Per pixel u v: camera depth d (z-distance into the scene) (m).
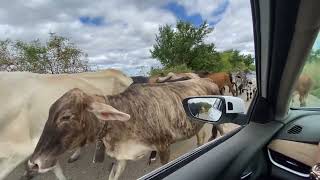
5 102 0.98
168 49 5.50
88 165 1.14
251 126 0.51
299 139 0.47
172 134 1.22
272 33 0.36
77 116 0.98
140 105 1.13
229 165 0.36
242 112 0.53
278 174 0.46
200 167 0.35
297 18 0.32
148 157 1.27
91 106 1.00
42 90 1.02
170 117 1.20
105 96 1.08
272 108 0.52
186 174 0.33
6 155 0.98
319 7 0.30
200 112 0.59
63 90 1.04
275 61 0.41
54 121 0.96
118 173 1.09
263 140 0.47
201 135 1.44
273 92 0.49
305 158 0.44
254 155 0.42
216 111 0.56
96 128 1.03
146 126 1.13
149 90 1.20
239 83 3.85
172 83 1.33
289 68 0.41
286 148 0.46
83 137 1.01
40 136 1.01
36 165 0.95
